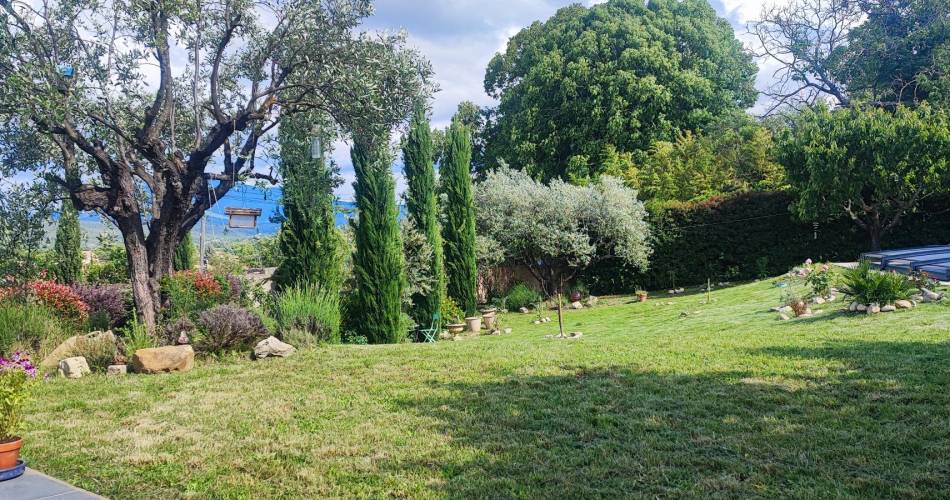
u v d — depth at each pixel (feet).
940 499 11.50
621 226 66.95
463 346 32.53
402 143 43.11
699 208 69.87
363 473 14.44
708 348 26.91
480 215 68.64
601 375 23.09
